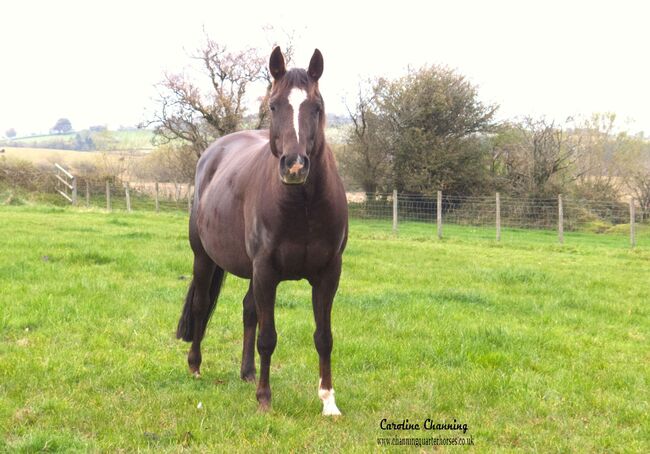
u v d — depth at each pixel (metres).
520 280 10.40
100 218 19.14
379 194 26.55
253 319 5.07
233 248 4.71
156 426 4.00
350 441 3.85
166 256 10.76
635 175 27.03
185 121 30.64
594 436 4.05
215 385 4.90
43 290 7.63
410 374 5.21
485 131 30.44
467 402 4.62
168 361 5.42
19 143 67.06
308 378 5.07
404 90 30.30
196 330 5.20
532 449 3.81
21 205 25.09
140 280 8.72
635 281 11.12
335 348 5.82
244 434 3.89
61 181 28.00
